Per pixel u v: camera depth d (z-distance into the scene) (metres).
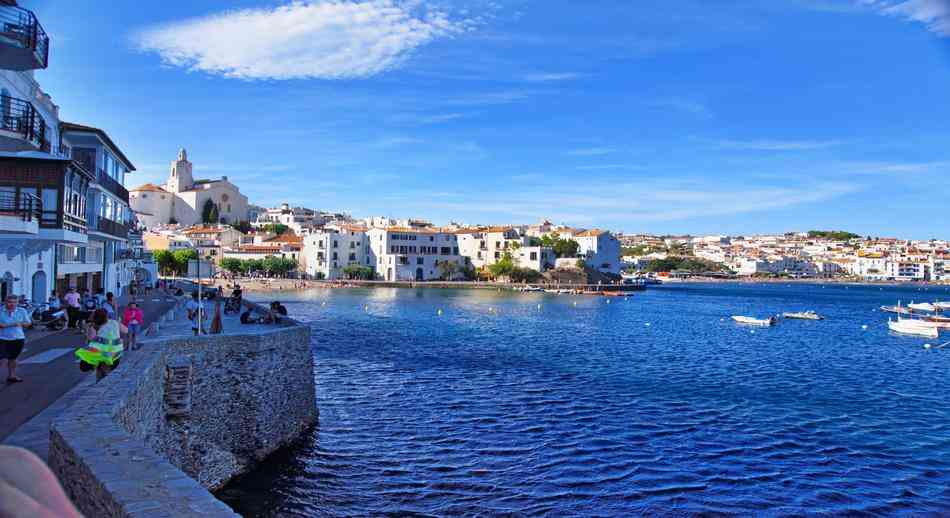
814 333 95.19
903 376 56.09
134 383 17.00
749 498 26.44
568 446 32.50
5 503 2.32
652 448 32.50
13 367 19.66
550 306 140.12
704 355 67.50
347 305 127.75
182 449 23.16
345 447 31.62
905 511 25.55
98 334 18.92
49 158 32.22
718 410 40.88
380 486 26.86
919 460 31.53
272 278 198.75
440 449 31.69
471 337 78.75
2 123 31.69
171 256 152.88
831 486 27.92
